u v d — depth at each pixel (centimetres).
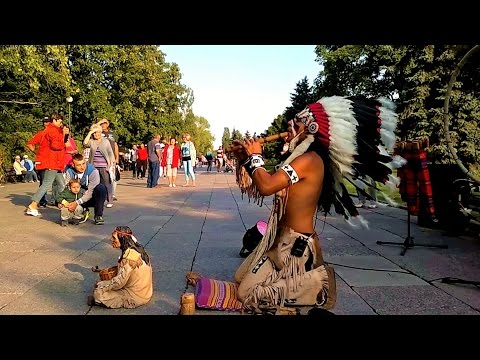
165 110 4606
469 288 448
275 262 311
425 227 788
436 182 736
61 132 974
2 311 386
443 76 2402
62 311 386
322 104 318
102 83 3706
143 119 3925
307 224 314
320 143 315
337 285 459
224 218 904
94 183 816
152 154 1700
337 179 323
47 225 823
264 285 309
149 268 403
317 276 309
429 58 2398
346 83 3738
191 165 1806
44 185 949
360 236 713
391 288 448
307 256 309
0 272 508
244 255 575
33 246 644
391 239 689
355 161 313
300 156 308
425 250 616
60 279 481
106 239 694
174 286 454
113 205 1119
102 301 389
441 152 2219
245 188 328
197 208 1059
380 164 313
